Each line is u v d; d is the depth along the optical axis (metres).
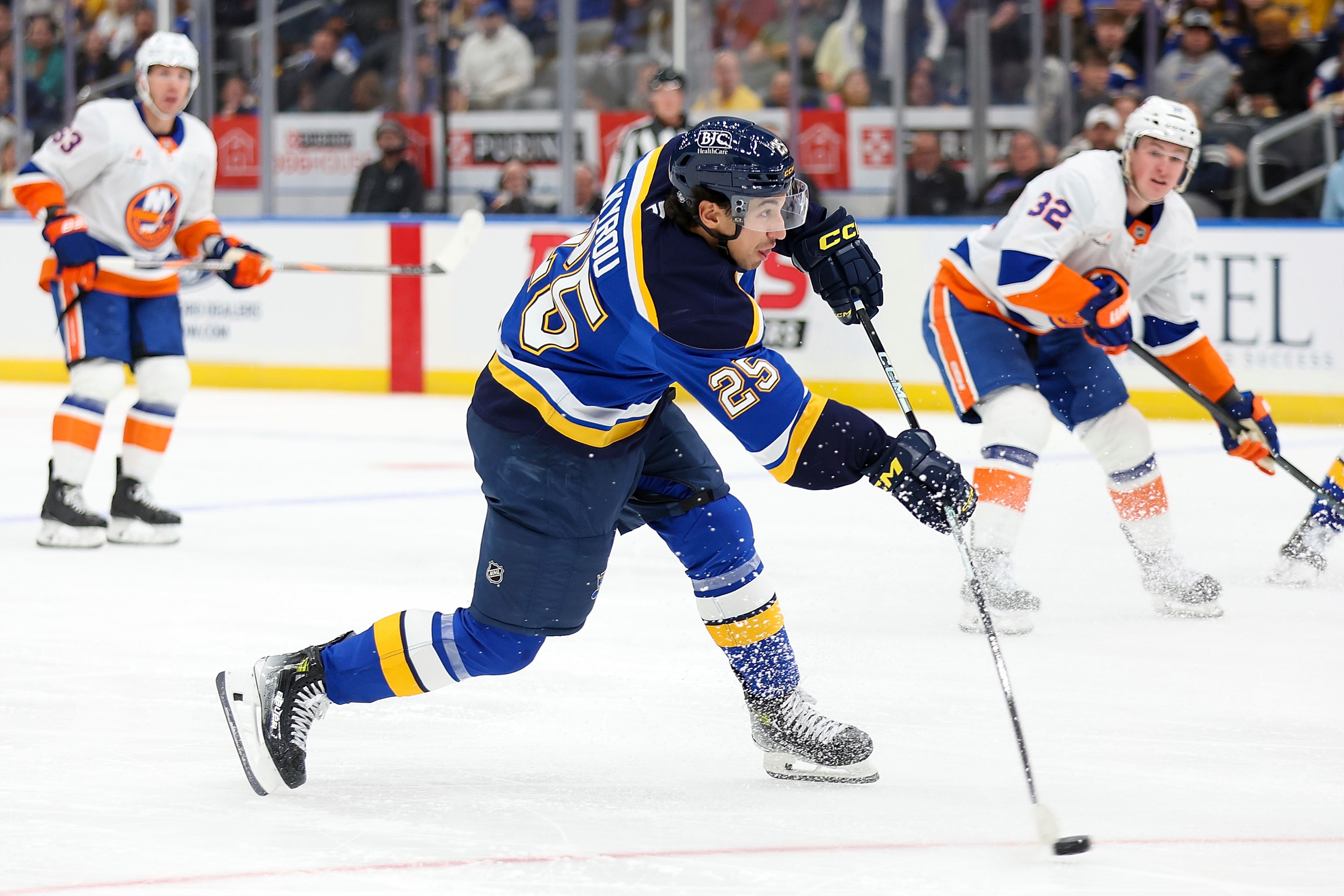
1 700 11.97
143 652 13.59
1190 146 14.40
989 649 13.14
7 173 43.31
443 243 36.97
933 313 15.79
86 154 19.48
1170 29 34.25
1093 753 10.41
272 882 8.04
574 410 9.00
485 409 9.28
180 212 20.41
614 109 39.91
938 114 36.28
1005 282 14.73
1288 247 30.61
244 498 23.02
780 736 9.86
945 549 18.73
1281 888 7.84
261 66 39.84
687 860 8.34
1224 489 22.97
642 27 39.56
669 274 8.49
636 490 9.80
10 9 42.56
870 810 9.23
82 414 19.36
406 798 9.55
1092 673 12.69
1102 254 14.99
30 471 25.89
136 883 8.02
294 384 38.81
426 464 26.52
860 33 37.19
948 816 9.12
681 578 17.17
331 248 38.09
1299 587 16.31
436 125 40.75
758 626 9.84
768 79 38.34
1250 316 31.03
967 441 28.66
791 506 22.14
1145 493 15.04
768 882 7.98
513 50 40.16
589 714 11.58
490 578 9.31
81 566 17.97
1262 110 33.22
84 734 11.03
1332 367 30.48
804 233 9.78
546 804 9.40
